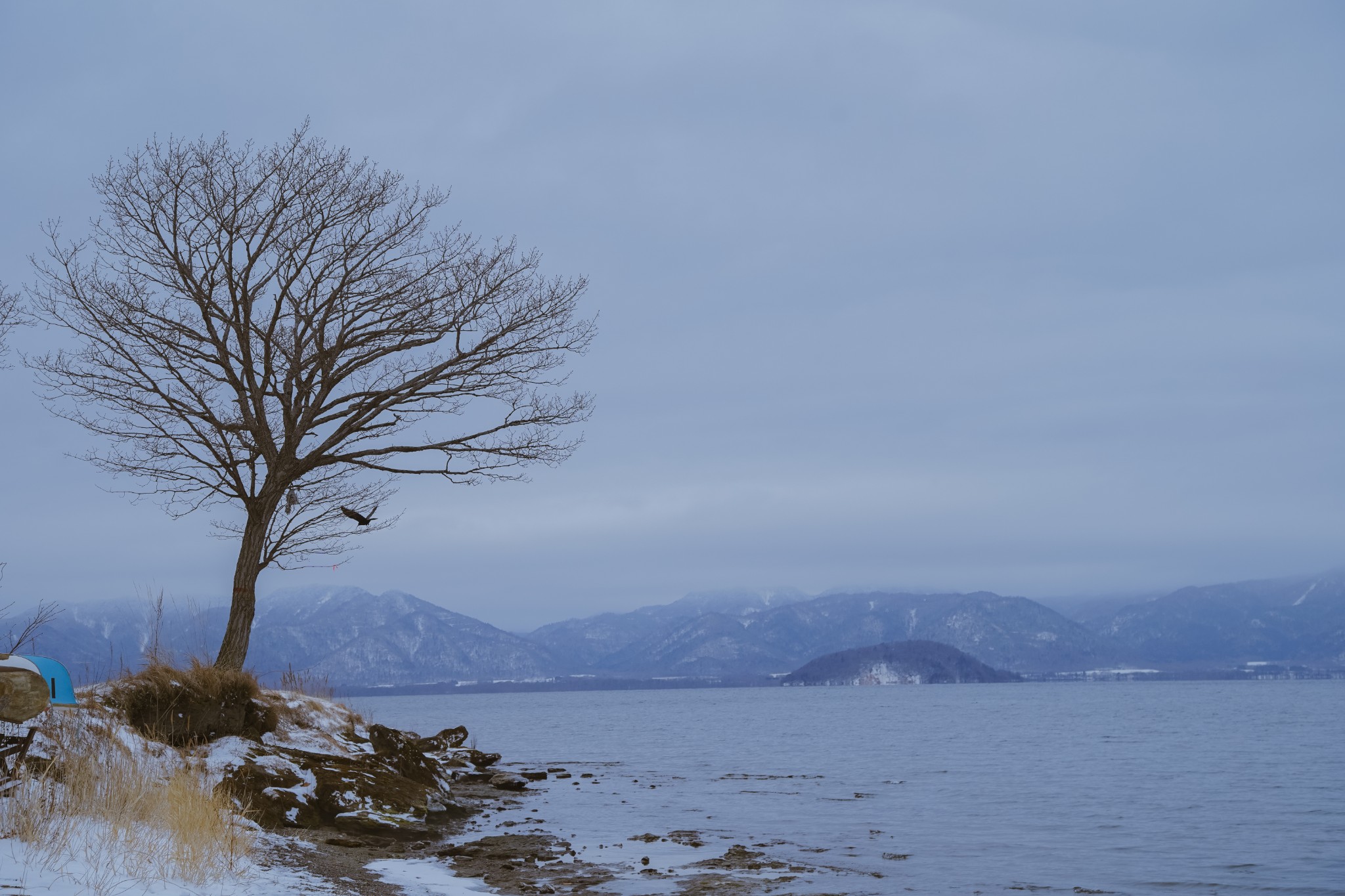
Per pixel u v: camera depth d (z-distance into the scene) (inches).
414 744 895.7
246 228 837.8
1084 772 1649.9
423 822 738.2
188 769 596.7
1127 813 1084.5
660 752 2253.9
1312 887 676.1
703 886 587.8
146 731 641.0
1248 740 2593.5
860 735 3159.5
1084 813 1085.8
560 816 920.9
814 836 867.4
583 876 605.9
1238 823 1010.1
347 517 856.9
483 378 887.7
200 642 746.2
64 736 521.0
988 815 1057.5
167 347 839.7
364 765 764.0
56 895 344.5
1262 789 1365.7
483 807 932.6
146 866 398.0
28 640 557.9
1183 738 2719.0
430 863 607.2
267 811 625.3
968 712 5565.9
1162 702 7249.0
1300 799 1235.9
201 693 688.4
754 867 667.4
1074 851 823.7
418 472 863.1
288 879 462.9
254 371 860.6
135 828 450.0
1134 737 2815.0
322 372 860.6
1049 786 1400.1
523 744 2640.3
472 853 644.7
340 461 850.8
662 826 885.8
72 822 426.0
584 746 2495.1
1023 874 708.0
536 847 699.4
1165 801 1215.6
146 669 685.9
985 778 1534.2
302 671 906.1
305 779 681.6
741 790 1290.6
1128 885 674.2
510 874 589.0
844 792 1293.1
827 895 581.3
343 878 503.2
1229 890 663.8
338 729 821.9
